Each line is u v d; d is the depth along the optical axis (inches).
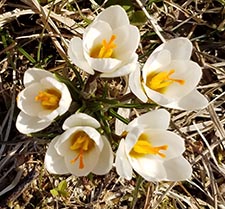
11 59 15.6
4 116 15.7
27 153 15.4
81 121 12.1
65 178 15.9
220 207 16.8
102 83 16.0
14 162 15.4
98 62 11.8
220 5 17.4
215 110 17.0
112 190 16.3
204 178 16.8
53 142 12.4
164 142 12.5
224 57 17.5
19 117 12.5
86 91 13.5
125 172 12.0
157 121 12.1
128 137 11.7
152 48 16.8
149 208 16.3
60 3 15.9
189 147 16.7
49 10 15.3
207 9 17.3
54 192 15.5
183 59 12.9
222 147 17.0
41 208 15.8
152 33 16.6
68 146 12.4
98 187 16.2
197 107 13.0
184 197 16.7
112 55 12.5
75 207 16.1
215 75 17.1
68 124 12.0
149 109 16.0
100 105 13.8
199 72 12.7
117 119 15.4
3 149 15.3
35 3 15.3
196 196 16.9
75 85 14.4
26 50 16.1
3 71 15.8
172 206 16.7
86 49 12.3
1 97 15.7
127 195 16.4
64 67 15.8
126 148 11.9
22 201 15.7
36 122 12.5
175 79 12.9
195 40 17.2
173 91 12.9
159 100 12.4
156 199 16.4
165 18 17.2
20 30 16.1
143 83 12.6
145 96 12.3
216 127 16.5
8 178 15.6
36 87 12.4
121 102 14.2
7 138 15.2
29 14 16.1
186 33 17.3
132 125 12.1
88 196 16.2
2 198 15.5
